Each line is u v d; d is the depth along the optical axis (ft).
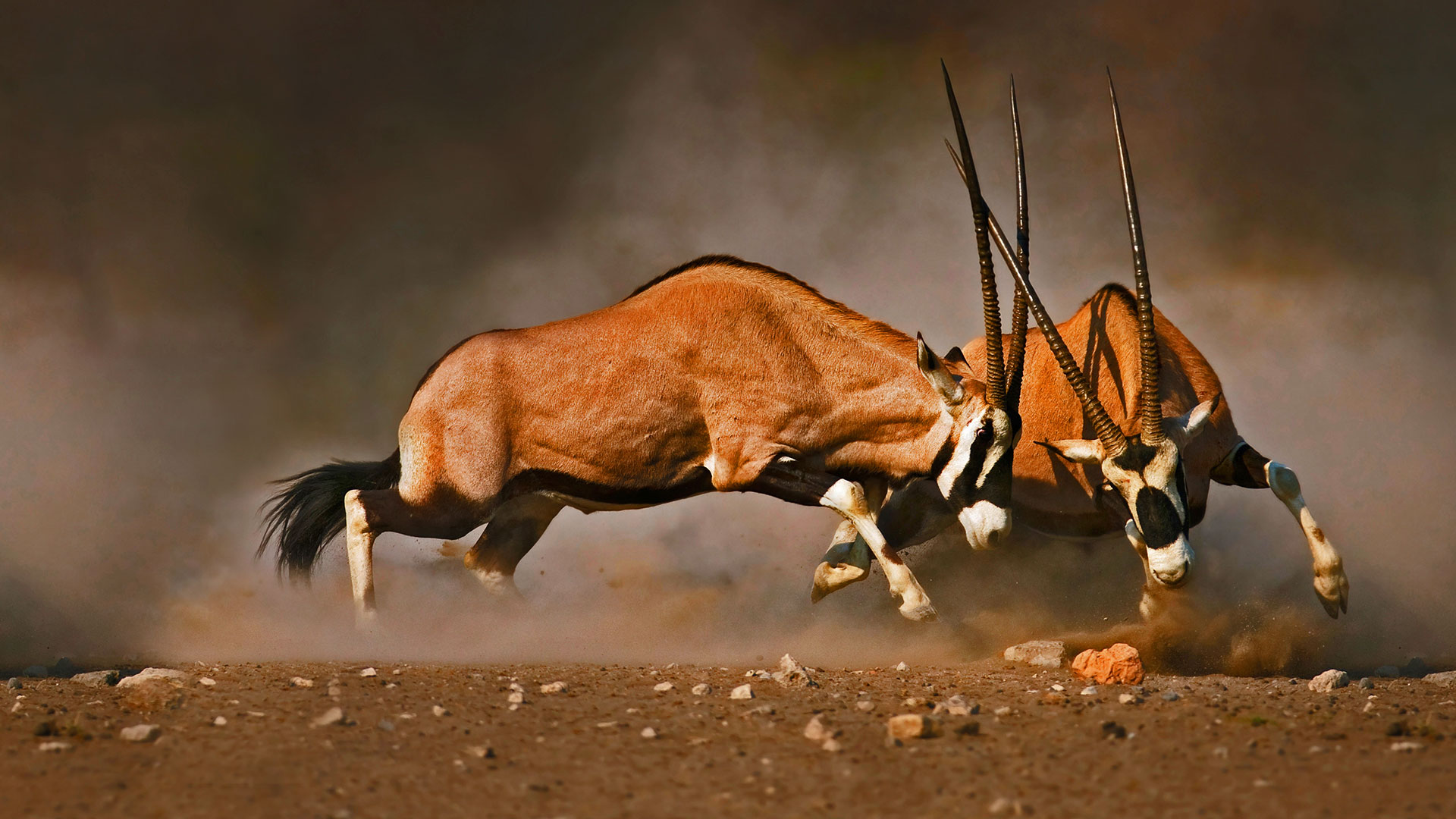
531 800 46.01
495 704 61.87
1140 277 79.36
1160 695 64.85
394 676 69.82
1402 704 62.85
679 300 88.43
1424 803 44.88
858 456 88.79
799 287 88.79
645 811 44.75
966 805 45.14
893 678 71.87
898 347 88.07
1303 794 46.03
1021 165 90.33
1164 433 79.30
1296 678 75.15
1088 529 92.17
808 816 44.19
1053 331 81.30
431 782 48.03
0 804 45.03
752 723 57.67
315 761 50.57
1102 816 43.86
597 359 87.86
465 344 89.92
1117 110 81.46
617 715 59.41
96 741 53.62
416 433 88.48
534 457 88.69
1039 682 69.62
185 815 43.93
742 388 86.99
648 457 88.07
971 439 85.46
